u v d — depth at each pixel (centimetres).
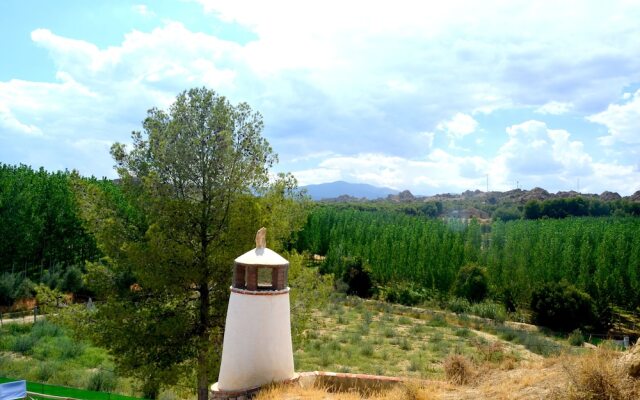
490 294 4606
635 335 3828
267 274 1140
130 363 1507
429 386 1077
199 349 1502
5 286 3484
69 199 4191
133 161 1620
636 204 12594
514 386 945
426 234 5412
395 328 3466
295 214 1792
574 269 4416
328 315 3828
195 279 1545
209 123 1606
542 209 12800
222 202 1606
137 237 1636
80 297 3828
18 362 2242
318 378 1140
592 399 749
